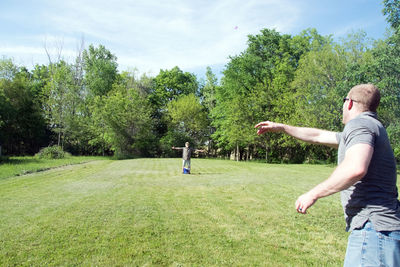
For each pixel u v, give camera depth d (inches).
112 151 1803.6
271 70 1368.1
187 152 614.2
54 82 1488.7
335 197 325.7
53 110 1486.2
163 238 194.4
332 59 1035.3
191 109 1723.7
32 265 154.2
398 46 725.3
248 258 164.6
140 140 1599.4
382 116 807.7
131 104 1544.0
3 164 785.6
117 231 207.0
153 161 1015.6
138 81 1772.9
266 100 1314.0
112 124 1485.0
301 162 1400.1
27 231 206.5
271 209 274.8
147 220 234.8
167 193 359.9
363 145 72.2
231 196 340.2
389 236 72.9
